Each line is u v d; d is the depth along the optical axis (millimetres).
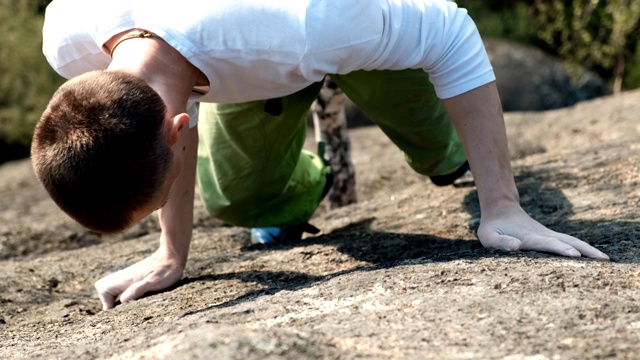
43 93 7422
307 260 2639
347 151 3896
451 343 1595
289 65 1978
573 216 2676
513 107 7469
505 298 1810
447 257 2188
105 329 2129
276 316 1840
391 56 2125
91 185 1767
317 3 1975
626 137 3758
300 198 3049
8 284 2795
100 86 1784
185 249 2537
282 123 2602
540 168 3379
